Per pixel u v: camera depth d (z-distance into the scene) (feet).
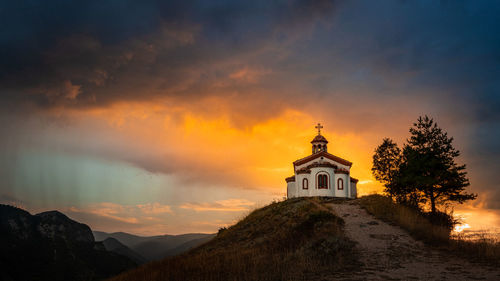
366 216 112.47
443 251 74.02
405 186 123.54
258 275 63.87
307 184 199.00
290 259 74.54
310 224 105.19
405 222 96.94
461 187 116.98
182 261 87.15
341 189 195.72
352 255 73.41
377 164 150.41
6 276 267.59
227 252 95.91
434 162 117.50
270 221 124.16
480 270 59.21
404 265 64.85
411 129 128.77
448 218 103.40
